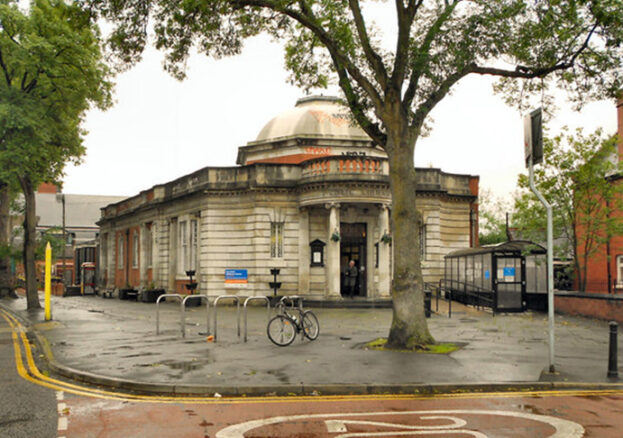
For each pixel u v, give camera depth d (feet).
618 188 79.71
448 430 23.04
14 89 83.46
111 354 41.16
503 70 47.60
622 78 49.14
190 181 105.60
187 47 50.08
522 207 84.53
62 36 82.38
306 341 48.26
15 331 60.85
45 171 98.37
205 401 28.17
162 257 116.67
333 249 89.20
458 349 43.45
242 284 95.61
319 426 23.65
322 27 46.70
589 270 108.17
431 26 45.52
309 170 93.50
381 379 31.96
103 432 22.79
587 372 34.81
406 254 44.80
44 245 98.17
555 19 45.06
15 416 25.29
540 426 23.81
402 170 45.47
